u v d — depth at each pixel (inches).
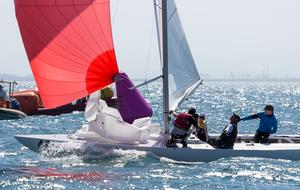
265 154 2247.8
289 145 2319.1
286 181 1977.1
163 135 2322.8
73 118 4773.6
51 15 2269.9
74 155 2276.1
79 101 5142.7
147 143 2282.2
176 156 2226.9
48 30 2276.1
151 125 2409.0
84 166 2187.5
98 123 2252.7
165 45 2418.8
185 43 2561.5
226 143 2250.2
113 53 2301.9
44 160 2313.0
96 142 2269.9
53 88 2304.4
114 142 2272.4
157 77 2423.7
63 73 2293.3
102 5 2279.8
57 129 3954.2
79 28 2276.1
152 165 2190.0
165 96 2400.3
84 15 2272.4
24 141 2348.7
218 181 1974.7
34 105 4911.4
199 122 2368.4
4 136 3373.5
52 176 2042.3
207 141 2369.6
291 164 2201.0
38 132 3725.4
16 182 1962.4
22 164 2258.9
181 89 2502.5
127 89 2406.5
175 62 2502.5
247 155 2247.8
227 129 2258.9
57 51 2284.7
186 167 2164.1
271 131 2380.7
